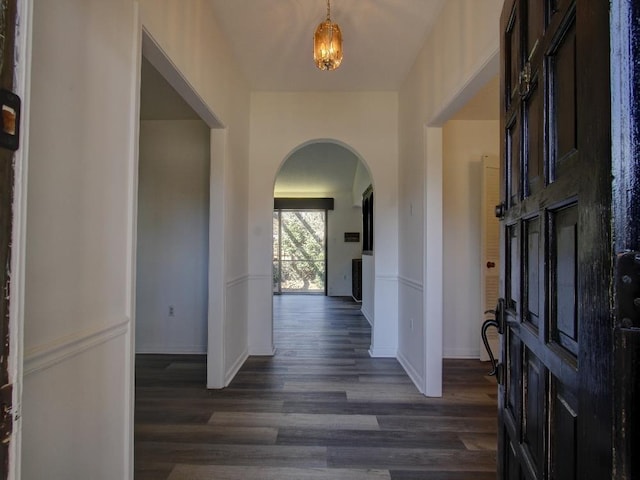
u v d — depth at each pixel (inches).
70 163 43.9
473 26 79.7
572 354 25.0
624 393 17.4
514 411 42.0
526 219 37.4
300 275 366.9
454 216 159.2
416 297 126.1
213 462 78.0
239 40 116.3
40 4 38.8
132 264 57.9
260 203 155.3
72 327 44.3
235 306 135.0
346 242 354.3
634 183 17.5
